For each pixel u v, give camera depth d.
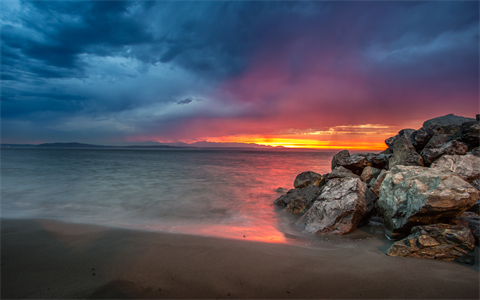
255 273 4.45
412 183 5.86
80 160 47.44
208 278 4.30
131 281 4.23
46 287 4.05
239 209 11.20
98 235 6.69
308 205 9.88
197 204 12.34
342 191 7.62
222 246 5.80
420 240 4.90
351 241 6.25
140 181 20.36
